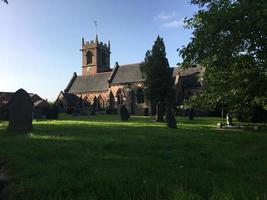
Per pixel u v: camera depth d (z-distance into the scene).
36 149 13.12
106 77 104.88
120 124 32.84
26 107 22.98
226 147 14.98
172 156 12.08
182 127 30.38
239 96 18.45
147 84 73.94
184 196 6.71
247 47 15.38
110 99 99.94
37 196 7.26
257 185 8.05
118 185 7.61
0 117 47.38
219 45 14.90
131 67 100.75
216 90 19.66
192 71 92.19
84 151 12.63
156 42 74.00
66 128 24.91
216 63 16.34
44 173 9.16
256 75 16.89
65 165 9.91
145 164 10.23
